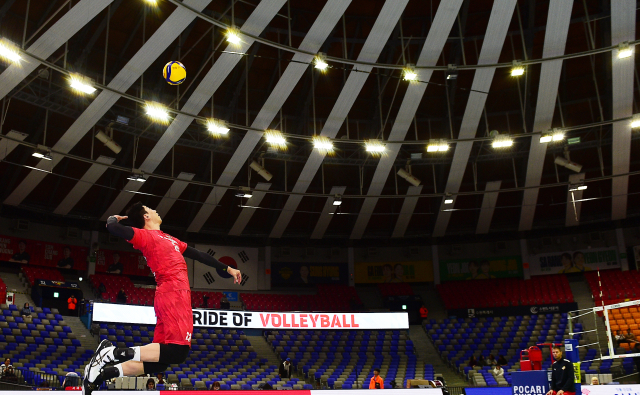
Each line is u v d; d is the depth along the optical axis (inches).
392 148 1061.8
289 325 834.8
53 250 1147.3
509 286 1353.3
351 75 910.4
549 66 874.1
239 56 842.8
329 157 1155.3
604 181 1284.4
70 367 834.2
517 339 1168.2
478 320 1289.4
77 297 1138.7
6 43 685.9
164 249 150.3
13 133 864.9
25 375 737.6
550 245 1379.2
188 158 1198.3
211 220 1334.9
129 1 891.4
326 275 1407.5
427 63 886.4
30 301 1059.3
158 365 137.6
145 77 1001.5
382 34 837.8
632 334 1056.8
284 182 1216.2
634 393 458.6
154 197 1232.8
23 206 1103.6
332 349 1146.7
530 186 1165.7
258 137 992.9
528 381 450.6
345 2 777.6
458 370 1097.4
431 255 1432.1
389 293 1390.3
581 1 946.7
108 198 1182.3
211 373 922.1
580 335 1147.3
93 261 1185.4
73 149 1087.6
